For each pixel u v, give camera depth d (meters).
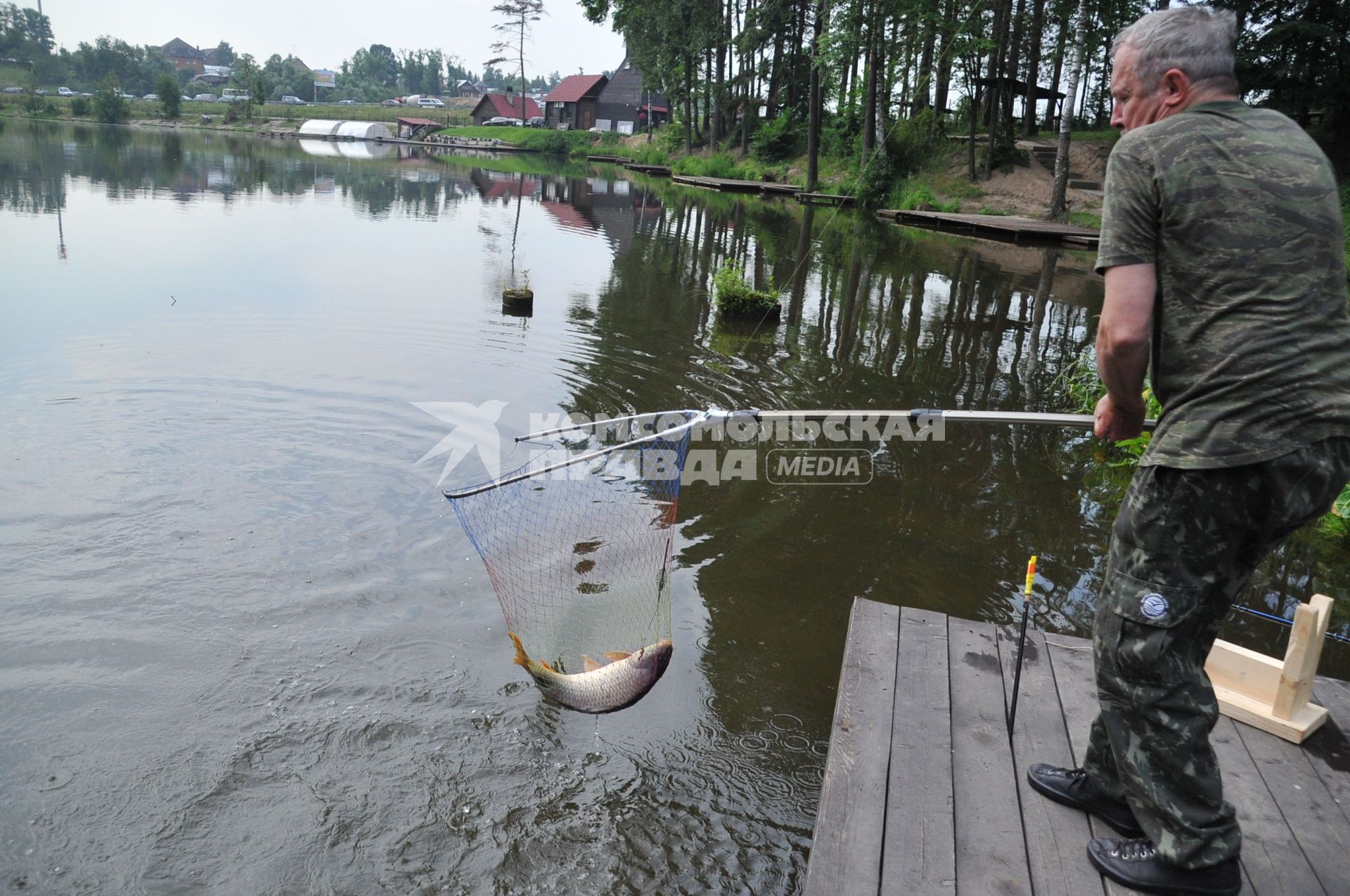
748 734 3.76
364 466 6.03
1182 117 2.05
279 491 5.55
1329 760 2.94
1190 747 2.15
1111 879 2.34
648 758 3.57
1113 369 2.11
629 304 11.87
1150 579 2.13
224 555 4.77
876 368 9.38
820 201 31.47
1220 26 2.08
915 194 28.11
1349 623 4.94
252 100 100.31
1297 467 1.94
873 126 29.61
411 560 4.87
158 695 3.70
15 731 3.45
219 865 2.93
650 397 7.96
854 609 3.90
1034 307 13.00
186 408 6.81
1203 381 2.01
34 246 13.28
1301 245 1.93
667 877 3.01
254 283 11.64
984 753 2.90
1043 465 6.97
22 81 114.62
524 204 25.14
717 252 17.30
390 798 3.26
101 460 5.80
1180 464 2.03
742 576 5.04
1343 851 2.49
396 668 3.97
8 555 4.59
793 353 9.77
